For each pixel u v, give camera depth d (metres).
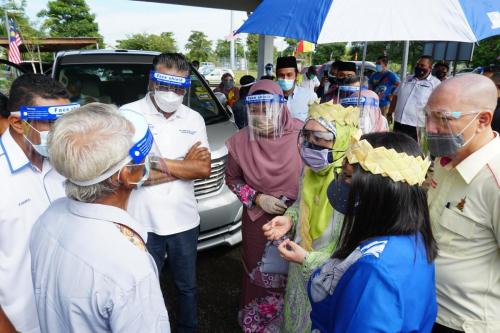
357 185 1.05
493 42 15.23
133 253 0.96
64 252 0.95
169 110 2.05
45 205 1.47
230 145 2.27
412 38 1.39
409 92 5.54
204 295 2.88
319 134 1.59
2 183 1.35
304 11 1.61
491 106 1.32
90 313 0.92
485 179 1.33
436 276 1.49
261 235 2.18
